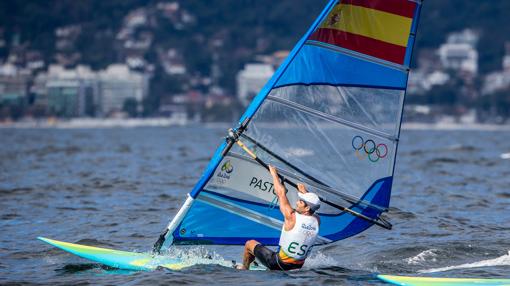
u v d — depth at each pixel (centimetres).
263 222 5216
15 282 4994
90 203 8375
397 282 4891
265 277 4972
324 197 5234
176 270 5122
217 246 6047
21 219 7369
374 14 5131
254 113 5128
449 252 5847
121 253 5428
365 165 5228
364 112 5197
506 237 6397
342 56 5166
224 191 5159
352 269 5334
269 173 5178
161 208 7981
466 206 8181
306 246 5028
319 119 5191
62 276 5128
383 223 5294
